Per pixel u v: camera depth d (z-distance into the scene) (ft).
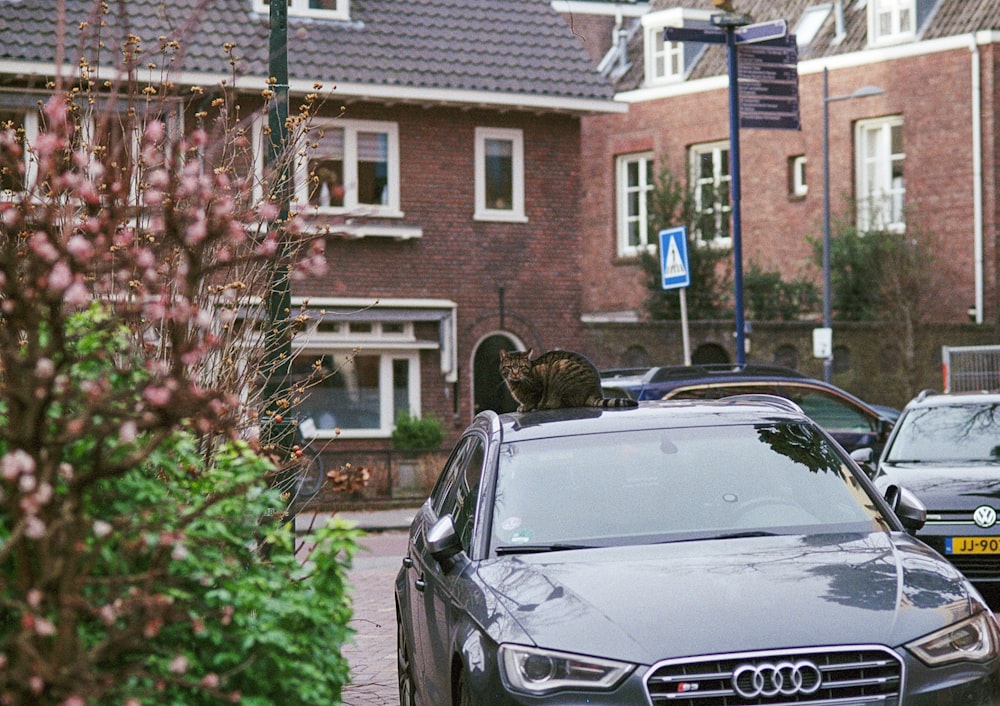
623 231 155.94
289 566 17.31
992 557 39.24
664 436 24.81
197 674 15.67
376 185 96.53
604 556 21.72
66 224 17.60
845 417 57.72
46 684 12.82
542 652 19.03
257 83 85.61
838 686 18.74
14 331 14.08
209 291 23.61
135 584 14.74
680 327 109.70
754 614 19.29
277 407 29.48
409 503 86.69
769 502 23.30
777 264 145.89
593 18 168.96
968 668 19.27
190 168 15.76
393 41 96.78
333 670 17.31
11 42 82.58
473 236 99.04
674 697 18.53
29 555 13.52
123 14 22.84
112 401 14.16
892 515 23.72
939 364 124.98
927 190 136.36
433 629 23.30
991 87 132.77
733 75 71.92
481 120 99.55
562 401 43.50
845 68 141.69
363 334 94.94
